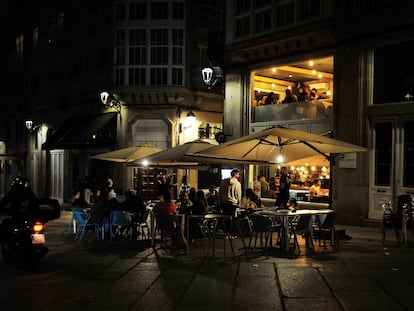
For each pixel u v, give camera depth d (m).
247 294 7.22
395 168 13.58
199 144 12.64
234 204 12.99
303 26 15.42
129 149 15.74
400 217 11.28
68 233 14.64
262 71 17.75
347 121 14.60
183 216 11.29
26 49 33.09
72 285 8.00
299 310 6.40
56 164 29.27
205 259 9.95
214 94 23.94
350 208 14.46
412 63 13.41
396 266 8.88
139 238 13.42
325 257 9.82
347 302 6.70
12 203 9.85
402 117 13.50
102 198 13.09
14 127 35.19
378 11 13.82
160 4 23.39
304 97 17.55
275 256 10.06
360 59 14.30
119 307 6.70
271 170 17.94
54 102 29.23
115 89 23.48
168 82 23.11
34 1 32.12
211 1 24.12
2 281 8.35
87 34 26.02
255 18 17.25
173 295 7.24
